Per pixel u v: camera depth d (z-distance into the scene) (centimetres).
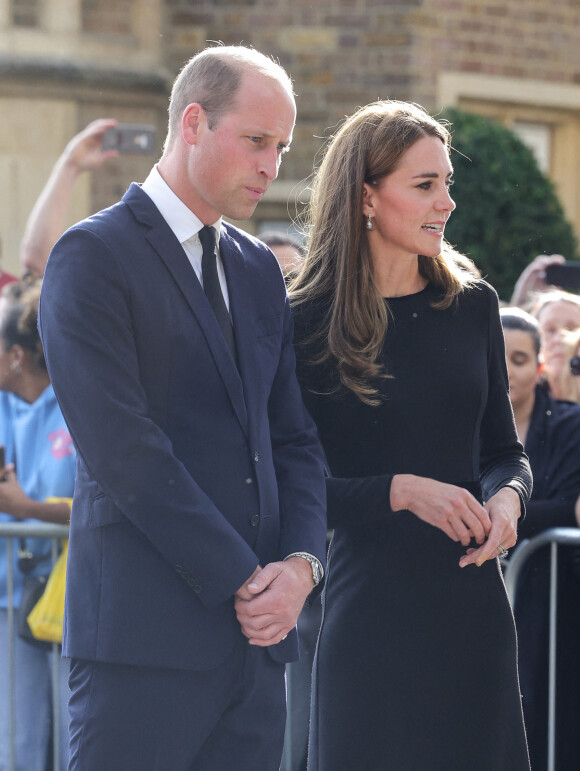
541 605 1355
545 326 1619
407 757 1027
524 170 2986
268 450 942
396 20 3117
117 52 3023
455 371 1053
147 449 864
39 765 1495
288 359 1008
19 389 1561
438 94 3159
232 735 918
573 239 3028
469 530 1007
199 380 905
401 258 1066
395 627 1031
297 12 3153
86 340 869
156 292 896
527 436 1416
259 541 922
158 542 867
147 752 878
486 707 1034
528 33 3272
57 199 2109
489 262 2919
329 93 3161
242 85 898
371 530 1050
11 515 1477
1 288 2002
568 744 1342
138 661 873
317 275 1084
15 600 1503
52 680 1509
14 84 2950
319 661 1060
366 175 1048
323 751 1045
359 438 1054
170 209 930
